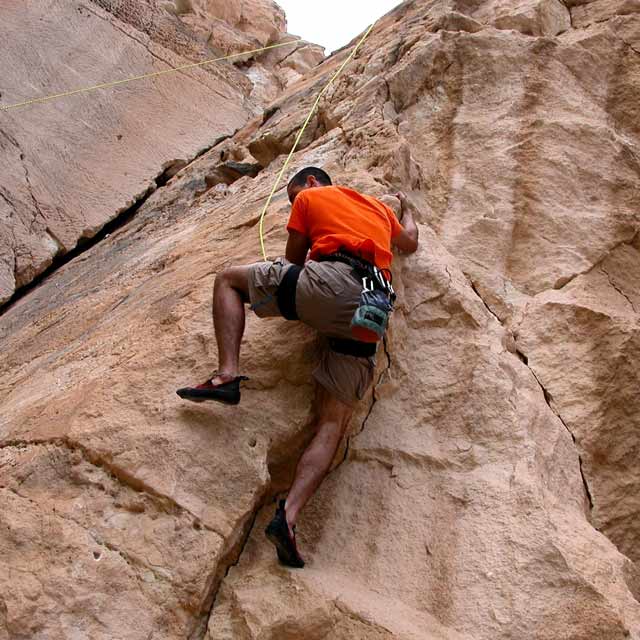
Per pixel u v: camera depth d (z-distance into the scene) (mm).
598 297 5008
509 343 4609
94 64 9391
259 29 13477
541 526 3615
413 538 3707
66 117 8867
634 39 6168
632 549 4426
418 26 6371
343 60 7668
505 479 3834
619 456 4559
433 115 5676
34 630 3088
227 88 10836
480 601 3457
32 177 8273
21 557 3242
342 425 3730
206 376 3838
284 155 6633
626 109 5910
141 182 8992
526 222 5242
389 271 3738
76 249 8422
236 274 3734
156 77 9961
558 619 3375
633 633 3346
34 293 7379
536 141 5484
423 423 4117
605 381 4660
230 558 3523
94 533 3357
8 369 5391
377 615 3314
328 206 3801
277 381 3838
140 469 3502
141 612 3229
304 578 3428
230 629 3309
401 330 4340
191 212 7074
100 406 3742
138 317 4582
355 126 5559
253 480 3564
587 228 5258
